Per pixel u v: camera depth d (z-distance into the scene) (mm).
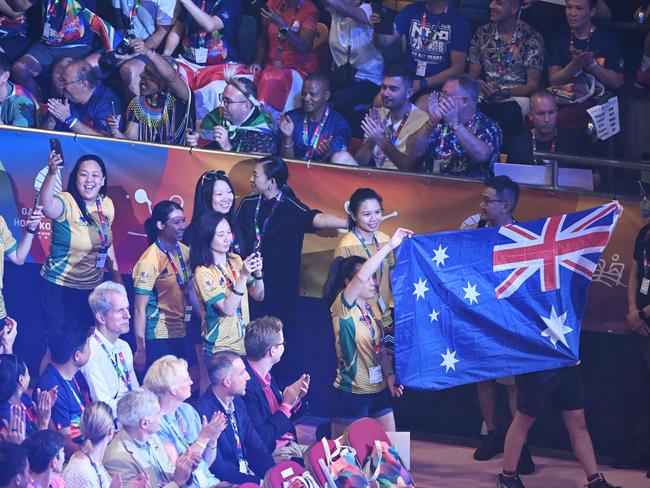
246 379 22344
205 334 25281
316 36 30859
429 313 24531
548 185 26000
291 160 25656
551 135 28062
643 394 26406
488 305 24625
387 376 24984
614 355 27062
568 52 30219
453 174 27125
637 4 32094
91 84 27625
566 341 24484
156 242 25234
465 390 27594
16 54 29203
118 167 25156
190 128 27203
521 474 25719
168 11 29922
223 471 21609
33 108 27078
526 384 24219
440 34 30031
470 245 24812
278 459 22938
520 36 29953
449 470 25375
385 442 22000
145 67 27641
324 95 27750
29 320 24719
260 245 25609
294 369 25766
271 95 29234
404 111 27875
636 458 26469
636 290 26125
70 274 24875
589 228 25016
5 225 24625
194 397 25266
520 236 24922
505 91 29484
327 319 25750
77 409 22062
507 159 28031
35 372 24672
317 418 25703
